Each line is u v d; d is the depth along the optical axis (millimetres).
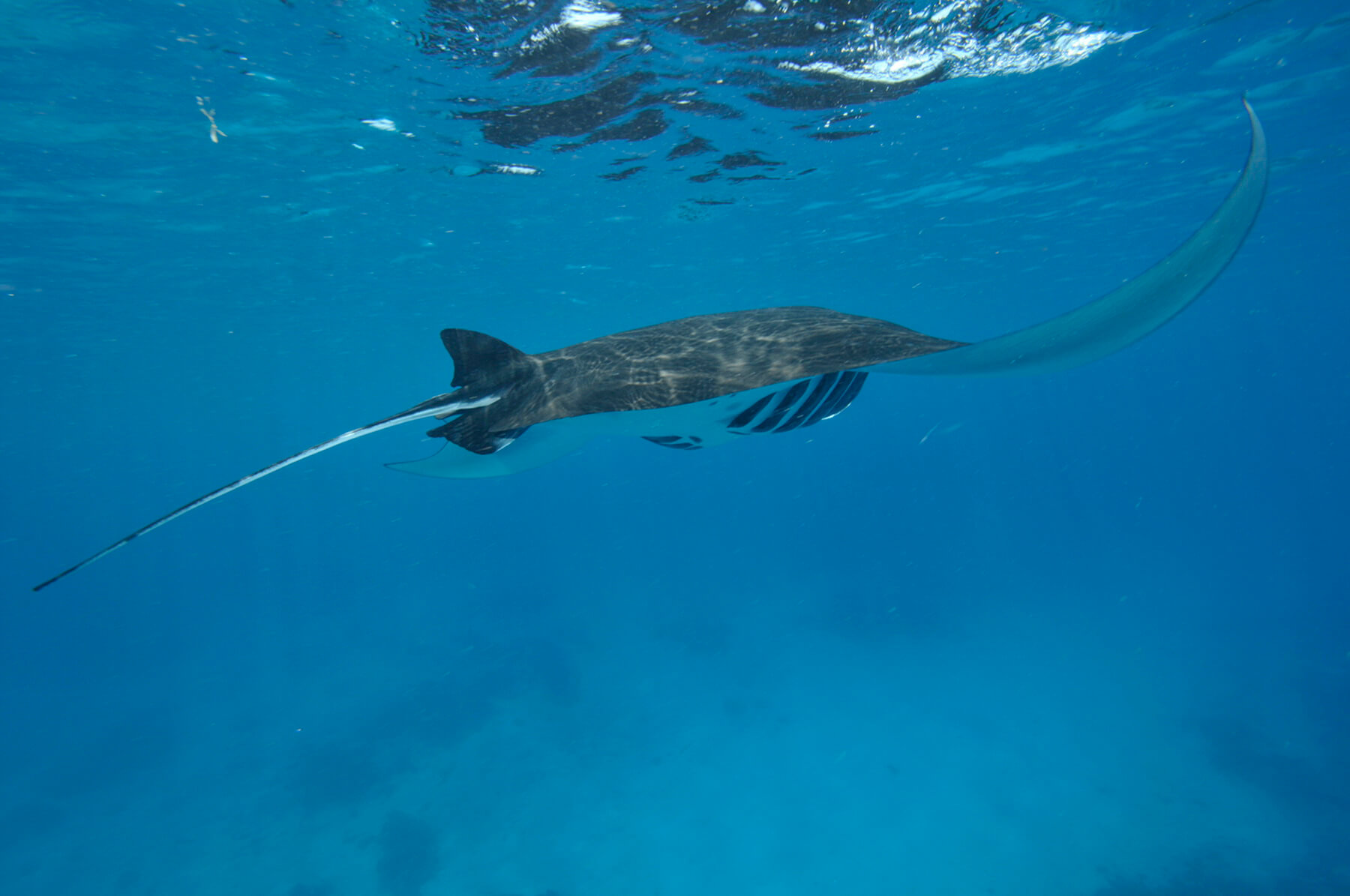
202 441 75875
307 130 9180
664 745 16625
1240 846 11680
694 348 3990
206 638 32281
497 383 4305
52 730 22125
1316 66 9742
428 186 11523
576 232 14773
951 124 10547
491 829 13875
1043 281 27516
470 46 7387
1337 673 17203
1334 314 53750
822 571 34812
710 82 8602
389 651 26438
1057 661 20141
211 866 13750
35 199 10664
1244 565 28859
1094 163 13398
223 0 6387
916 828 12891
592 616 28750
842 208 14656
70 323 19344
